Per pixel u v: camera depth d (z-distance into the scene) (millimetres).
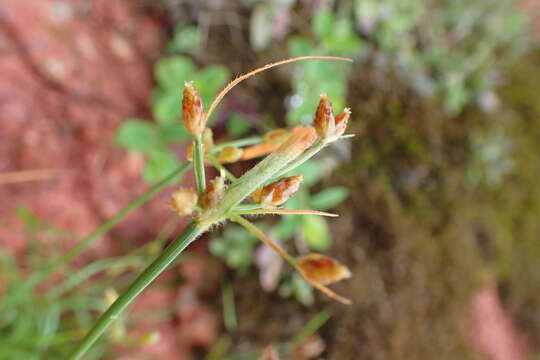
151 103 344
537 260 439
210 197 167
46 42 321
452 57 406
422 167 372
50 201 310
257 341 343
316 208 303
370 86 365
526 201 429
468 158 397
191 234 170
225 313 345
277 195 170
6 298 239
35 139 309
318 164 331
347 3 367
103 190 325
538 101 452
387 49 376
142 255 324
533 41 486
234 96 337
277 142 195
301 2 359
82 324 292
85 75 329
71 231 314
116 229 328
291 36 359
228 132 336
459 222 388
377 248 353
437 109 391
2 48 307
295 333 340
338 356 335
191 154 193
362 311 343
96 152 325
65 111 320
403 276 358
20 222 301
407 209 366
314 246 338
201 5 350
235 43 353
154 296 333
